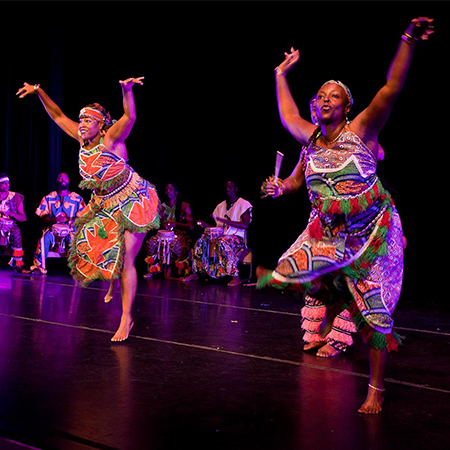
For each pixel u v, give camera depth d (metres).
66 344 3.47
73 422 2.21
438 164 7.11
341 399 2.59
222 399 2.54
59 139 9.02
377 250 2.41
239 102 8.18
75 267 3.67
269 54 7.62
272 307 5.09
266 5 7.44
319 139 2.59
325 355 3.36
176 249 7.27
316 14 7.14
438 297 6.05
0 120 9.20
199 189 8.76
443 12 6.42
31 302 4.89
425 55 6.71
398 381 2.93
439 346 3.77
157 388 2.67
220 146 8.52
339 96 2.46
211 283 6.89
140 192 3.62
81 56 8.93
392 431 2.22
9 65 9.08
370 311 2.41
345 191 2.42
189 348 3.47
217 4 7.75
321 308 3.40
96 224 3.61
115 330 3.91
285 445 2.05
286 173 8.16
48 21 8.75
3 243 6.97
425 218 7.41
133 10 8.37
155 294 5.73
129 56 8.63
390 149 7.34
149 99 8.79
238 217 7.09
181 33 8.20
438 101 6.83
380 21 6.75
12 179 9.23
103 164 3.50
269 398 2.58
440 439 2.15
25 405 2.39
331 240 2.47
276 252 8.55
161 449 1.98
